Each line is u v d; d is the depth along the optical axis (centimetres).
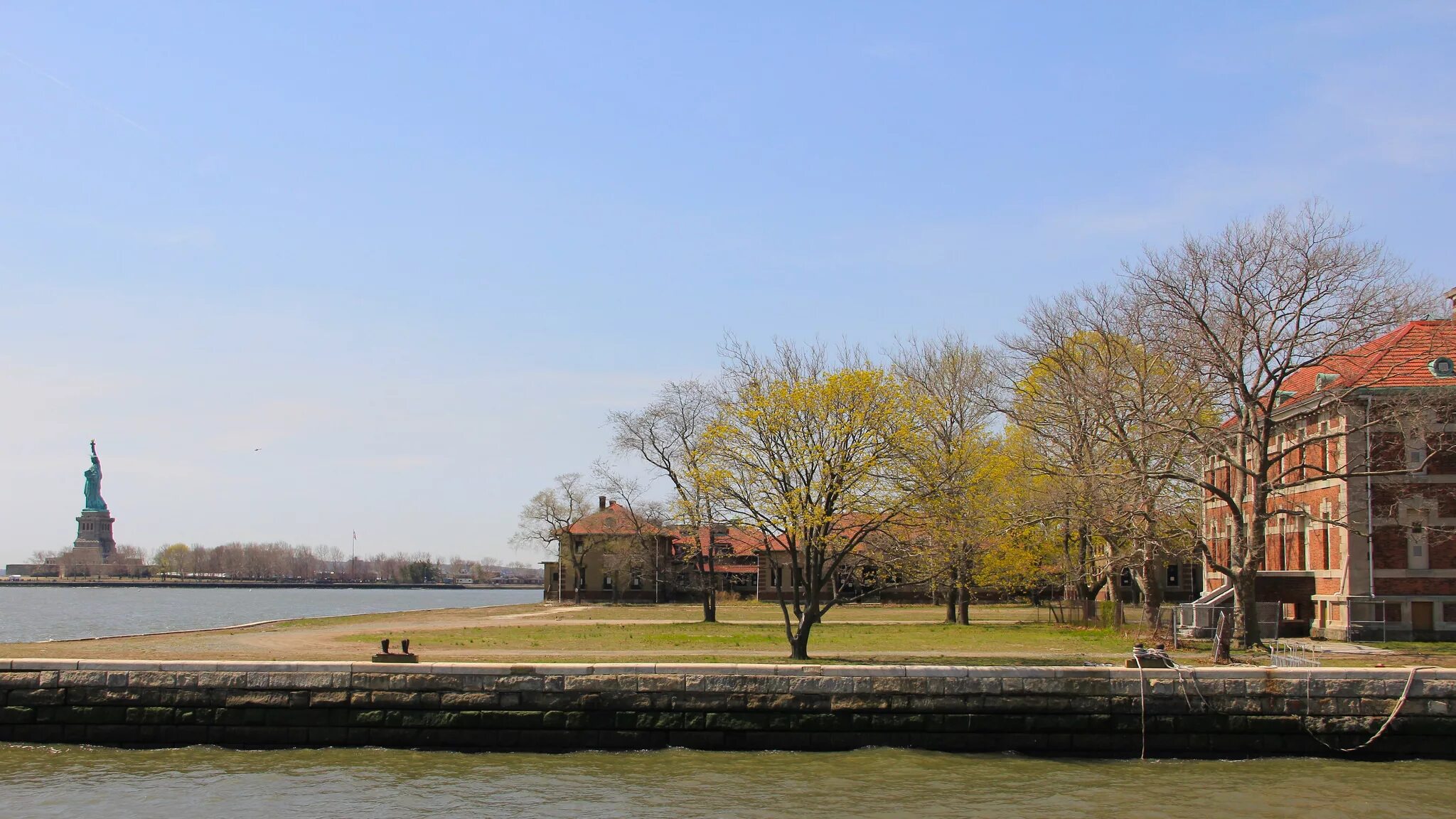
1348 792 2394
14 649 3434
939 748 2745
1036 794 2356
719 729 2745
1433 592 4250
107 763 2591
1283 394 5016
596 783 2420
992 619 6931
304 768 2552
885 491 3666
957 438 6034
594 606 9662
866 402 3631
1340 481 4350
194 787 2377
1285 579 4544
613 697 2750
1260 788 2422
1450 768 2617
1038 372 5344
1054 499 4953
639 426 7656
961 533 4381
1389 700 2727
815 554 3569
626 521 10606
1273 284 3766
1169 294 4231
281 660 3064
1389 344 4497
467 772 2522
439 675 2761
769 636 4778
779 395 3653
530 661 3095
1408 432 4022
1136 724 2733
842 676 2764
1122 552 5041
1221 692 2742
